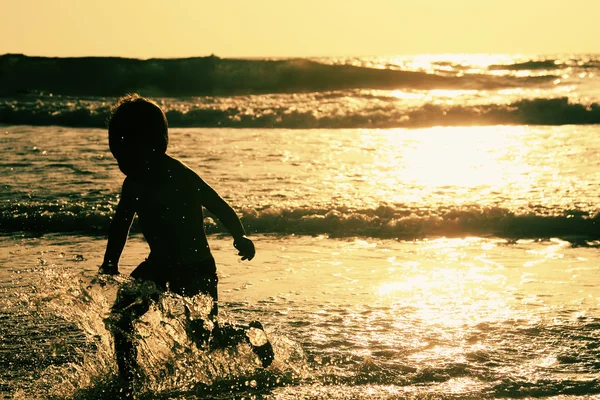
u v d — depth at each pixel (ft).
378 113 55.11
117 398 9.18
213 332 9.94
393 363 10.25
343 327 11.96
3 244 19.02
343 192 25.41
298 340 11.27
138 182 9.89
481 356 10.51
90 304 9.70
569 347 10.87
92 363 10.10
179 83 84.84
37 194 25.40
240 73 85.51
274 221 21.27
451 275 15.66
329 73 85.56
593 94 73.26
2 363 10.38
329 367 10.12
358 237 19.99
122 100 10.35
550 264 16.65
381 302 13.51
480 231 20.52
